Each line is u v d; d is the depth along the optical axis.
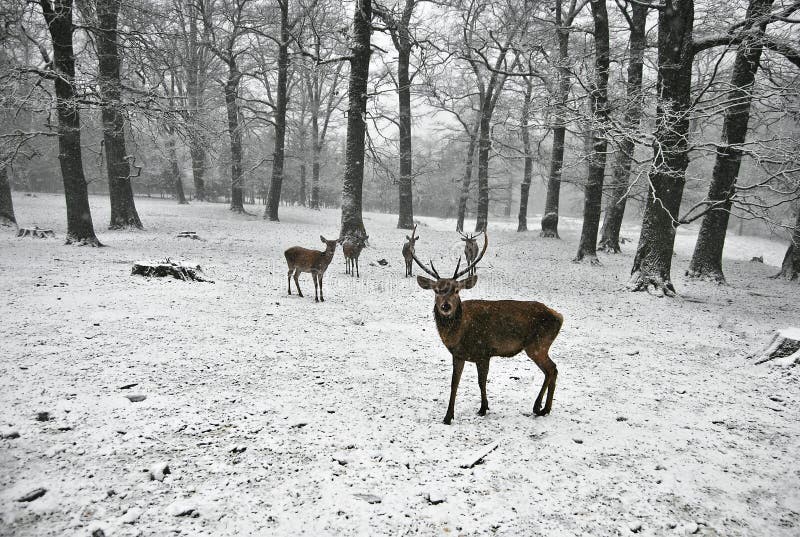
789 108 10.83
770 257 29.22
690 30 10.84
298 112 37.41
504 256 19.00
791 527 2.95
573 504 3.11
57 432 3.64
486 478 3.39
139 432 3.75
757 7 10.90
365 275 13.10
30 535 2.48
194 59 25.41
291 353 6.17
